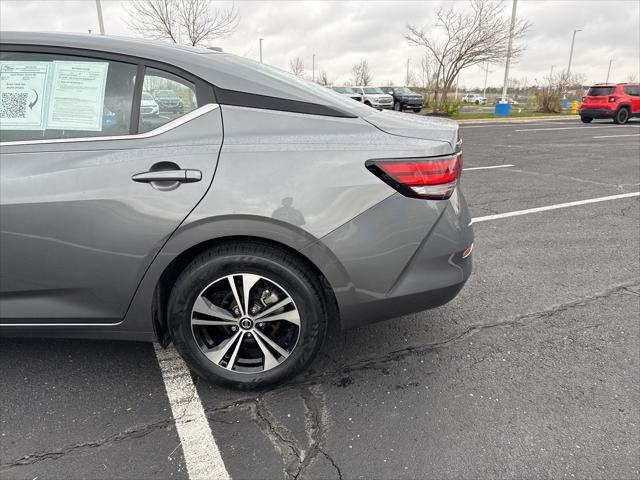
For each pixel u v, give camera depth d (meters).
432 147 2.04
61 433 2.01
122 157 1.93
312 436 2.01
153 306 2.09
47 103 2.01
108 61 2.02
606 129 16.33
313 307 2.10
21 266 2.00
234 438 1.99
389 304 2.12
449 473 1.82
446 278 2.17
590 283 3.54
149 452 1.91
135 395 2.26
